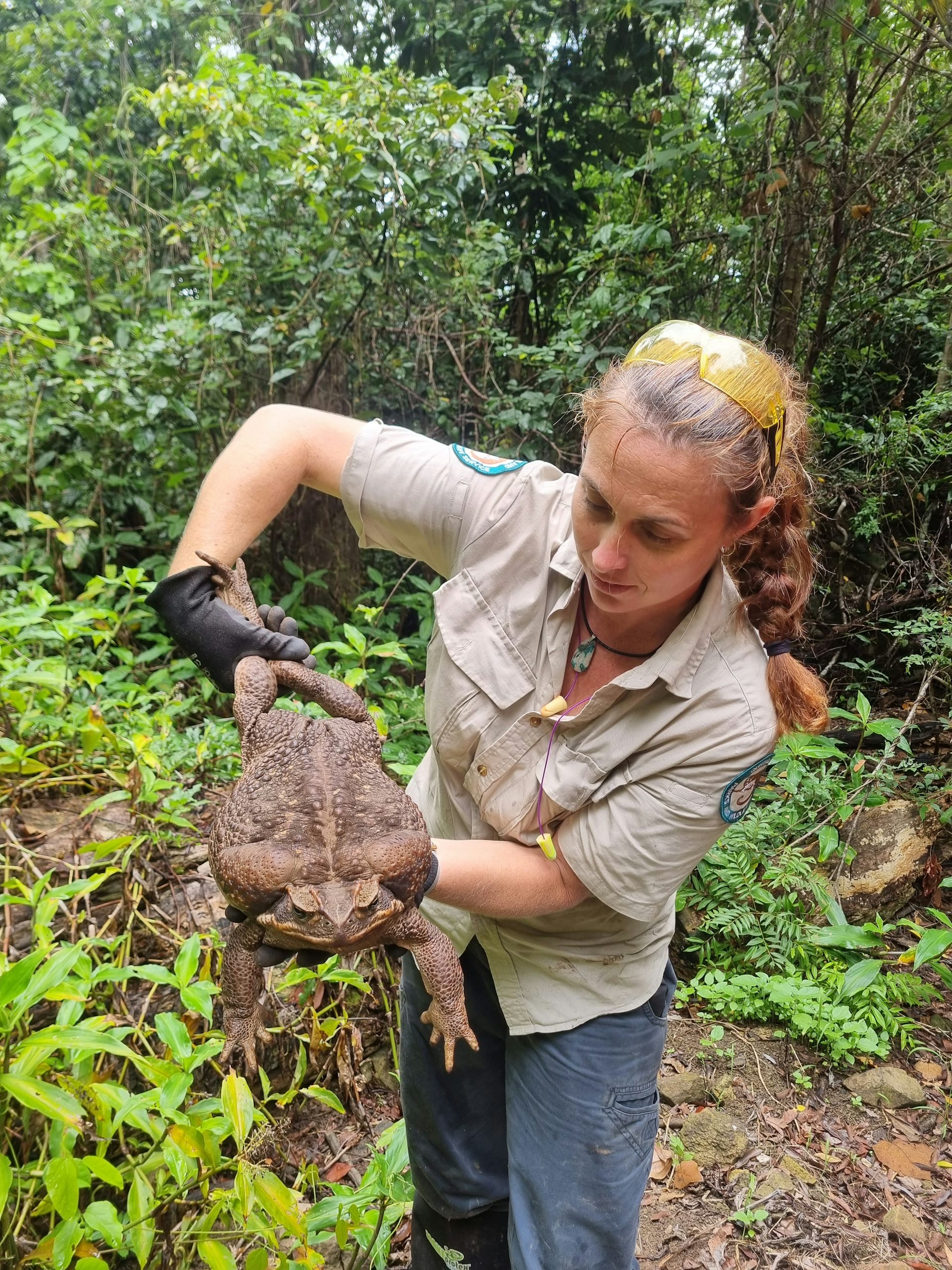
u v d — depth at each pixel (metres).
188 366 4.16
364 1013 2.82
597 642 1.49
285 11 5.25
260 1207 2.00
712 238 5.16
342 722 1.44
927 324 5.46
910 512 5.36
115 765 2.84
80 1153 2.15
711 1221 2.46
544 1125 1.61
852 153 5.04
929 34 3.92
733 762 1.42
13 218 5.05
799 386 1.52
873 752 4.40
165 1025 1.85
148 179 5.01
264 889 1.14
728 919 3.28
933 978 3.38
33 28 5.36
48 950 1.70
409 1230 2.38
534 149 5.59
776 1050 3.03
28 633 2.96
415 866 1.22
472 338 4.93
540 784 1.48
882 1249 2.38
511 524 1.50
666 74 5.46
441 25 5.59
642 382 1.21
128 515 4.67
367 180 3.95
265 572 4.77
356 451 1.55
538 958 1.61
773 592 1.45
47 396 4.28
